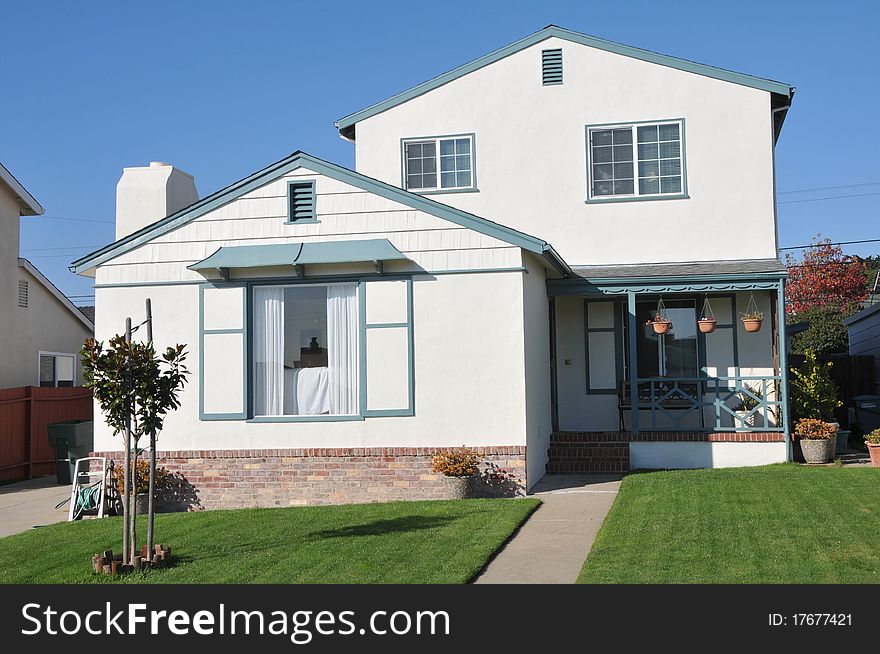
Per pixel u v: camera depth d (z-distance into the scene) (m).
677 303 17.94
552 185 18.19
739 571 8.55
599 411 18.05
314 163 14.25
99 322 14.59
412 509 12.67
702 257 17.64
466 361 13.90
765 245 17.47
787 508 11.32
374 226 14.15
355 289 14.27
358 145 18.88
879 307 21.75
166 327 14.50
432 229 14.06
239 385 14.30
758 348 17.58
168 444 14.40
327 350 14.27
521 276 13.86
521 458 13.66
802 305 41.22
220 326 14.39
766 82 17.55
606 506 12.64
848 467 14.91
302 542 10.83
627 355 18.09
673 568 8.74
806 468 14.77
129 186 17.48
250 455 14.20
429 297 14.02
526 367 14.00
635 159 17.97
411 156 18.73
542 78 18.36
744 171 17.61
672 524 10.70
